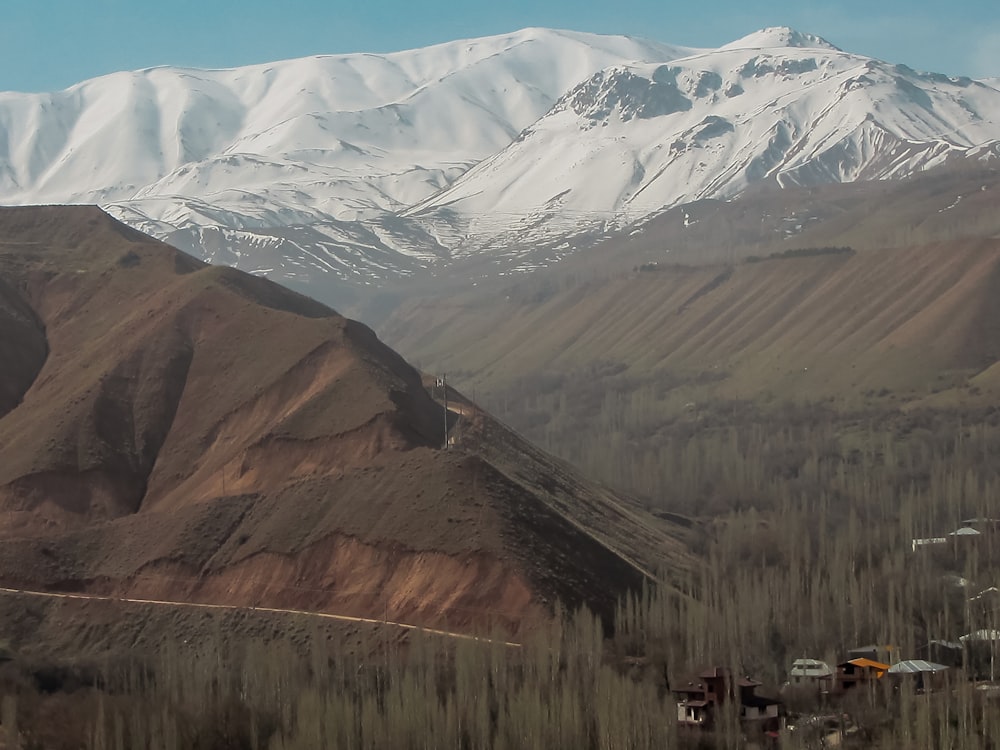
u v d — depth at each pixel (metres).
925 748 159.75
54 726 155.88
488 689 161.88
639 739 152.62
